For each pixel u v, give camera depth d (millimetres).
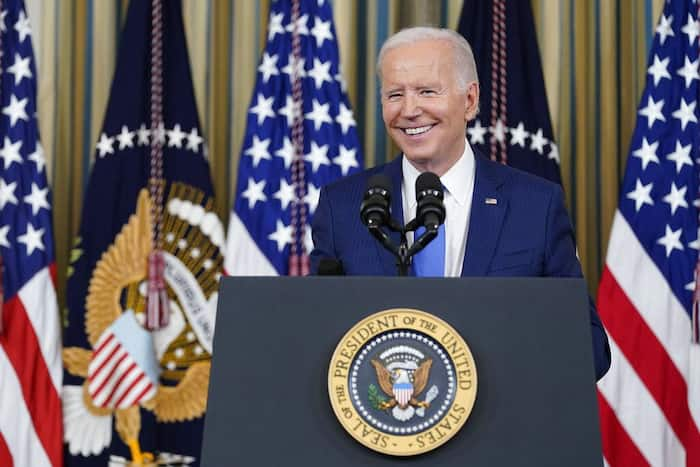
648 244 9938
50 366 10008
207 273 10312
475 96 6176
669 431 9758
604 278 9969
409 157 5938
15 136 10242
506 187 5902
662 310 9844
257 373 3824
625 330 9844
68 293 10109
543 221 5723
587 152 10961
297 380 3809
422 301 3900
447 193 6000
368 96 11023
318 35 10648
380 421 3697
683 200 9984
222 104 11125
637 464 9672
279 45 10633
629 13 11023
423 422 3689
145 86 10508
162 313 10008
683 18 10273
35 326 9984
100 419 10008
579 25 11016
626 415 9734
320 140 10453
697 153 10016
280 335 3875
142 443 9977
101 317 10062
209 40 11094
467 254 5660
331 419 3752
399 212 5906
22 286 10047
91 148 10977
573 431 3686
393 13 11070
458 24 10562
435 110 5793
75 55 10984
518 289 3900
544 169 10273
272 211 10328
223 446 3736
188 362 10203
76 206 10906
